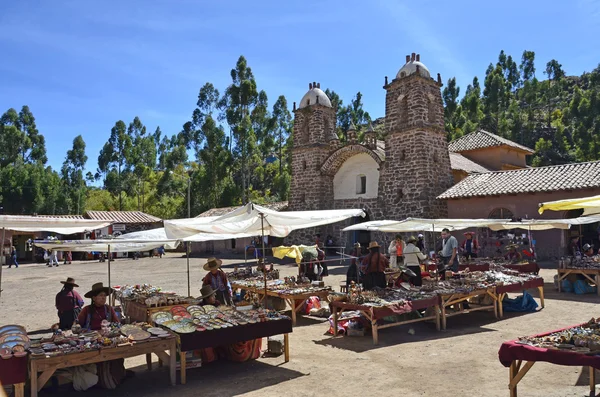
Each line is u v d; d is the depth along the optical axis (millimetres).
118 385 7711
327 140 37094
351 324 10820
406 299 10578
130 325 8266
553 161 65438
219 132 57344
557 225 17109
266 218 11367
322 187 35719
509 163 38969
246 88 56469
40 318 14328
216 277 11172
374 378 7688
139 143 95125
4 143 81438
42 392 7430
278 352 9258
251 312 8945
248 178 58281
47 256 37781
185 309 9352
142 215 49969
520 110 82562
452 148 39812
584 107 72938
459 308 12750
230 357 8961
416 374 7809
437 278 13461
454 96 80438
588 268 14867
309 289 12828
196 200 57906
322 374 8000
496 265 16188
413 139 29578
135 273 28188
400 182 30172
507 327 11023
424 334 10648
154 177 86938
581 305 13180
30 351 6766
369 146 32562
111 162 85250
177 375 8133
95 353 7012
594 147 61344
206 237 13414
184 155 88188
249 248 36719
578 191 23328
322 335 10891
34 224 9133
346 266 26656
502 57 108125
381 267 12539
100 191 86562
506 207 25891
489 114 77312
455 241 15562
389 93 31234
